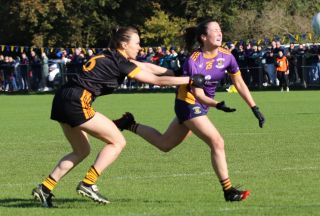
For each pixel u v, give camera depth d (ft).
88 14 337.11
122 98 234.79
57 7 322.14
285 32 321.11
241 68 257.14
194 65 62.13
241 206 59.11
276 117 147.23
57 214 57.36
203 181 73.10
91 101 59.62
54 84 284.82
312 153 92.63
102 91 59.72
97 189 64.08
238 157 89.92
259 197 63.16
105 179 75.15
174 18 330.54
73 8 333.01
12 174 80.59
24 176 79.10
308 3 341.41
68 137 60.80
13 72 288.30
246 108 175.94
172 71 64.39
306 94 228.43
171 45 323.98
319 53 253.65
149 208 58.90
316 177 73.87
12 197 66.03
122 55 60.29
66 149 103.19
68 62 277.03
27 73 287.28
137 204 61.05
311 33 305.73
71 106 58.75
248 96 64.08
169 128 64.75
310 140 106.73
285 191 65.92
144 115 160.86
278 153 93.04
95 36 343.05
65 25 335.88
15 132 128.77
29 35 344.49
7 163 89.30
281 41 315.17
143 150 99.19
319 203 59.62
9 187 71.72
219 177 61.87
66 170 60.95
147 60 257.55
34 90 287.69
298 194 64.18
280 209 57.00
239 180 72.59
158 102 209.67
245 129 124.77
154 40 329.72
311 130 120.98
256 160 87.15
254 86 258.78
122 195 65.98
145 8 343.46
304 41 314.96
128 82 287.69
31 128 136.26
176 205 60.13
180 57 250.16
